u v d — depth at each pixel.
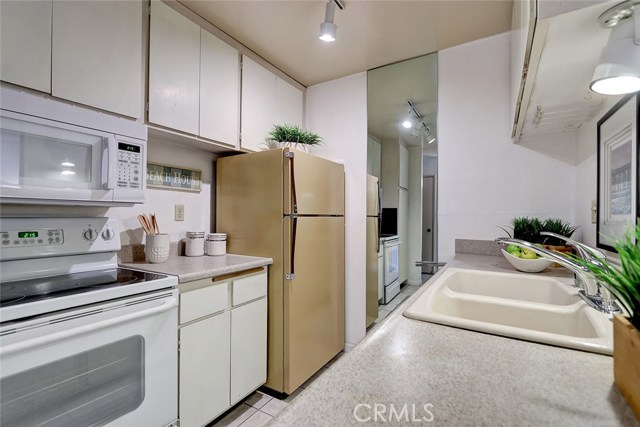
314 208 2.14
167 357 1.33
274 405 1.84
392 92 2.43
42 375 0.98
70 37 1.27
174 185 1.99
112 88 1.40
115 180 1.34
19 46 1.14
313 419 0.42
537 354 0.62
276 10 1.78
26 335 0.94
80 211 1.57
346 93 2.65
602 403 0.45
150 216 1.78
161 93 1.61
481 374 0.54
